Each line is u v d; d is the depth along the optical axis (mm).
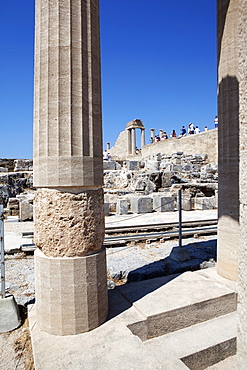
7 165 21203
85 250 3430
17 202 14016
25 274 5656
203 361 3561
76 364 2775
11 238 8117
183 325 3965
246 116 2256
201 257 6504
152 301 4086
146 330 3682
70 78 3324
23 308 4172
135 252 7133
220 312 4297
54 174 3320
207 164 22750
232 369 3561
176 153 24453
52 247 3406
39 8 3443
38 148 3447
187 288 4555
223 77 4844
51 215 3398
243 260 2332
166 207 14273
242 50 2297
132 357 2883
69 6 3322
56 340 3232
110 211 14141
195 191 17578
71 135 3322
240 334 2369
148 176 17969
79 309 3348
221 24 4844
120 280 5465
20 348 3275
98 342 3162
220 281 4840
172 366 2760
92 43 3520
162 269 5723
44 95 3373
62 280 3328
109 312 3863
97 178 3570
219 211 5121
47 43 3332
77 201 3400
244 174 2293
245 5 2248
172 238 8633
